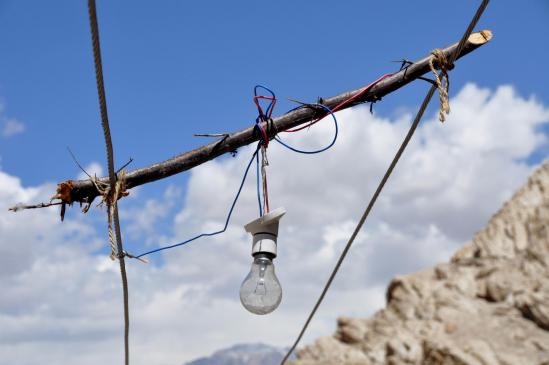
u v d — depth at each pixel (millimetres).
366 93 5957
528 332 54750
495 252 74375
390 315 71375
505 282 64250
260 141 6047
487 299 64812
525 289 61562
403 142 6094
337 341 72312
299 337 9156
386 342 63188
